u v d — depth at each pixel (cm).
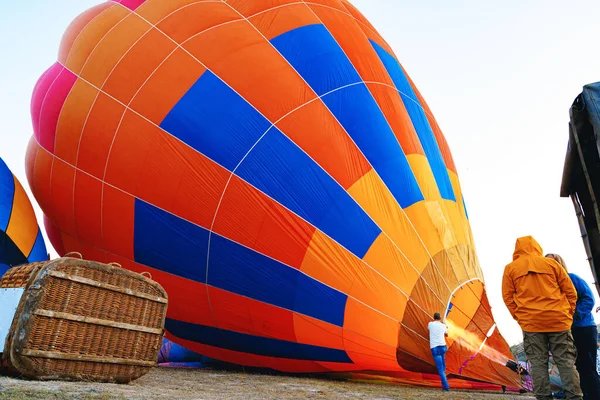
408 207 880
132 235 929
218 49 938
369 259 832
